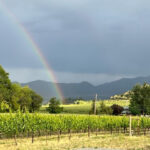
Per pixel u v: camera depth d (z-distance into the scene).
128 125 47.78
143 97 84.00
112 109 86.56
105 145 26.33
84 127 42.59
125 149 23.69
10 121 30.91
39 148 23.31
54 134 40.12
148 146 25.98
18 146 24.72
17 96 71.00
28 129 32.72
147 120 50.75
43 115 37.94
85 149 23.25
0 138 32.12
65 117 40.62
